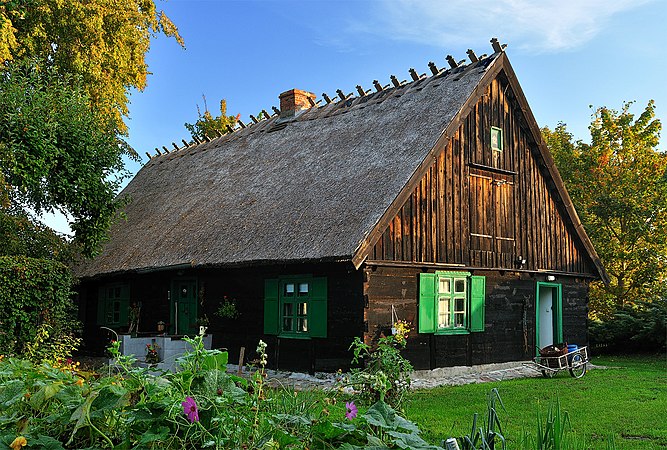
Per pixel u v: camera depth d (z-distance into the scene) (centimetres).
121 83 2178
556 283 1886
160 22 2253
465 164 1628
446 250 1544
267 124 2280
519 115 1797
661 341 2066
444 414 979
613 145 2659
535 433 791
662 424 906
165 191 2333
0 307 1156
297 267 1492
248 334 1608
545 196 1873
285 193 1675
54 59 1959
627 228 2556
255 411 332
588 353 2123
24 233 1611
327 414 386
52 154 1477
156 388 325
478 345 1606
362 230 1309
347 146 1720
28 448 310
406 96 1794
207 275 1755
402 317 1427
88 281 2097
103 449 318
